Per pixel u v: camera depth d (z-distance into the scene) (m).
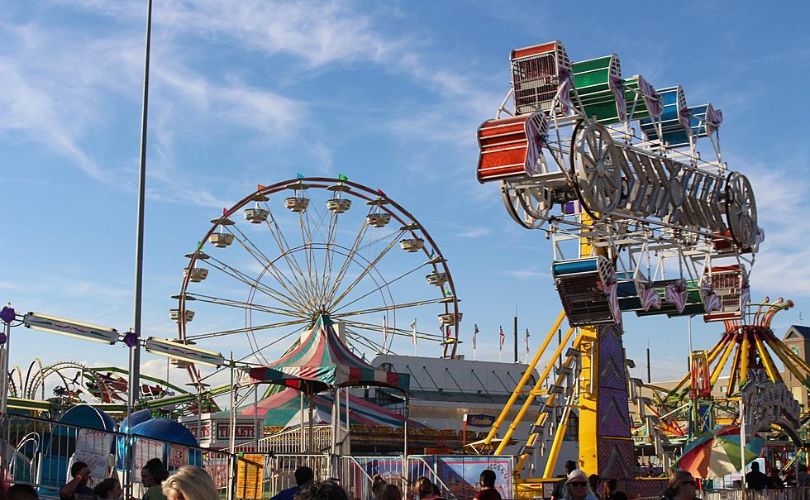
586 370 31.75
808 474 36.44
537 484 29.59
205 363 23.12
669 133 31.48
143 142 30.48
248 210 56.25
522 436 61.94
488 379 63.94
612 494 18.81
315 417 42.75
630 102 29.23
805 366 63.53
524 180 26.17
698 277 33.16
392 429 43.91
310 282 55.41
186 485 6.91
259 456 22.81
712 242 33.03
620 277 30.88
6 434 15.80
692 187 30.19
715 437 32.28
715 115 31.73
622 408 32.41
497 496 15.55
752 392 33.84
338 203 58.25
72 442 20.20
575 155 25.08
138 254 29.45
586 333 31.88
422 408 58.56
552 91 26.23
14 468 18.45
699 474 31.52
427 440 44.94
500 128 25.23
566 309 29.30
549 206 27.69
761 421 34.19
